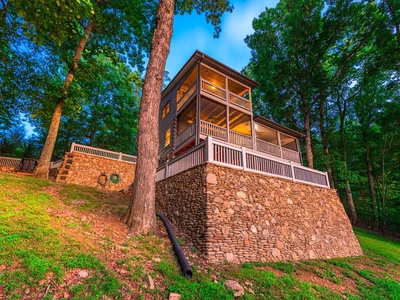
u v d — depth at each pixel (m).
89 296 2.27
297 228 6.67
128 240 4.12
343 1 13.33
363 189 20.86
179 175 7.02
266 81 16.95
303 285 4.02
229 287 3.30
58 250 2.99
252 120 13.34
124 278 2.84
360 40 14.12
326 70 16.70
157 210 7.82
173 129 13.88
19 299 2.01
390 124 17.00
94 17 5.53
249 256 4.98
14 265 2.43
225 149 6.37
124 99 21.70
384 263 7.09
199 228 5.00
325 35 14.24
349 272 5.52
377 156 18.23
